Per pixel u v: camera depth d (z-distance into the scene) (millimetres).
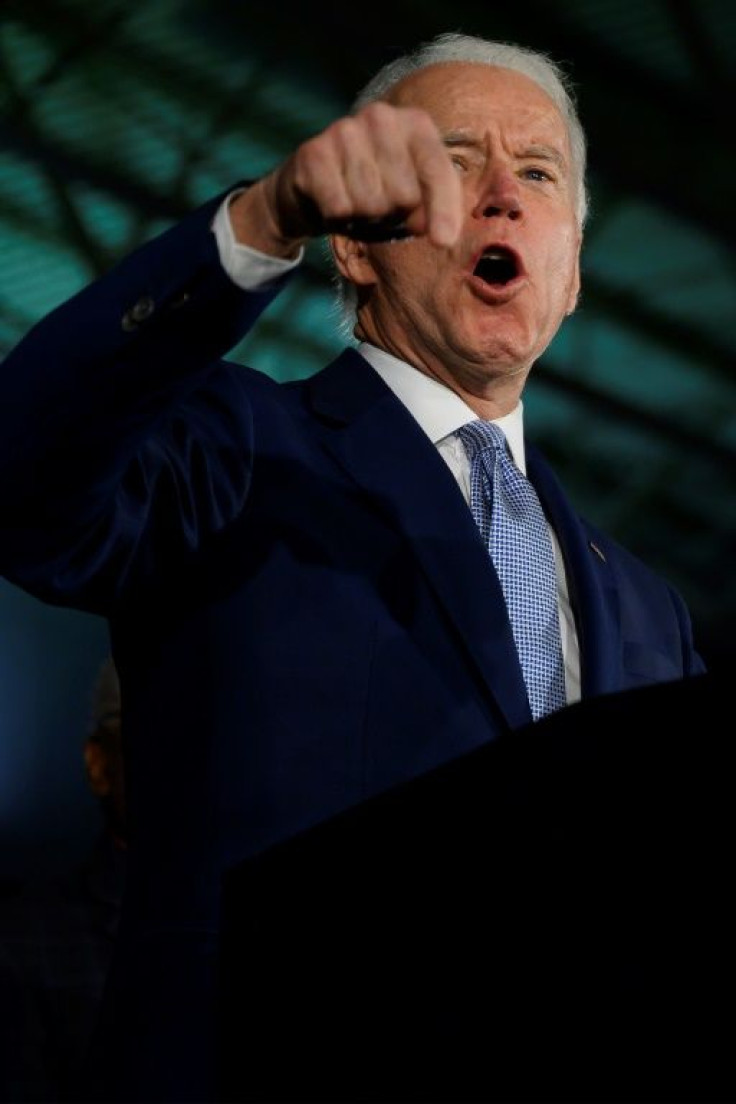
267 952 2098
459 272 3506
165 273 2441
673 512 24344
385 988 1906
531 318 3529
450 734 2846
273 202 2381
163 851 2777
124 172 18312
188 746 2836
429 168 2193
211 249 2418
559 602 3373
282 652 2875
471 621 2963
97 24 16500
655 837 1680
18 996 5148
